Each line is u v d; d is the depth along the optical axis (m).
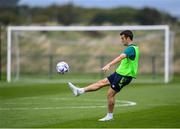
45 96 55.91
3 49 107.25
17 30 91.44
